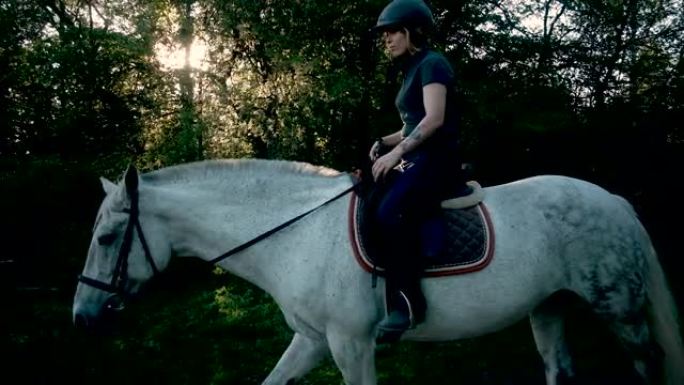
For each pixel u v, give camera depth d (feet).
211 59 35.94
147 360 17.29
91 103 27.07
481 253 9.33
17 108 23.30
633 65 26.68
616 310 9.83
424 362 17.84
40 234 22.09
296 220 9.40
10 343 16.69
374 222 9.07
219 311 21.16
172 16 35.35
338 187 9.72
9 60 22.95
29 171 21.11
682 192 24.88
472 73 26.81
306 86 30.99
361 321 9.07
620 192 25.32
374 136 26.86
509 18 29.04
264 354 18.04
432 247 9.10
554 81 26.27
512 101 25.03
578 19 29.30
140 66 32.78
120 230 9.24
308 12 28.91
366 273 9.07
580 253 9.82
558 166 25.30
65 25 35.24
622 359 18.04
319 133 29.60
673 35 28.94
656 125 24.82
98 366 16.48
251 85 35.27
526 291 9.62
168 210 9.49
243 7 30.99
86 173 23.04
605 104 25.77
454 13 27.89
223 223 9.55
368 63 29.43
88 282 9.24
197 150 32.65
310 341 9.84
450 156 9.37
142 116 30.71
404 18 9.24
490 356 18.45
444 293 9.31
